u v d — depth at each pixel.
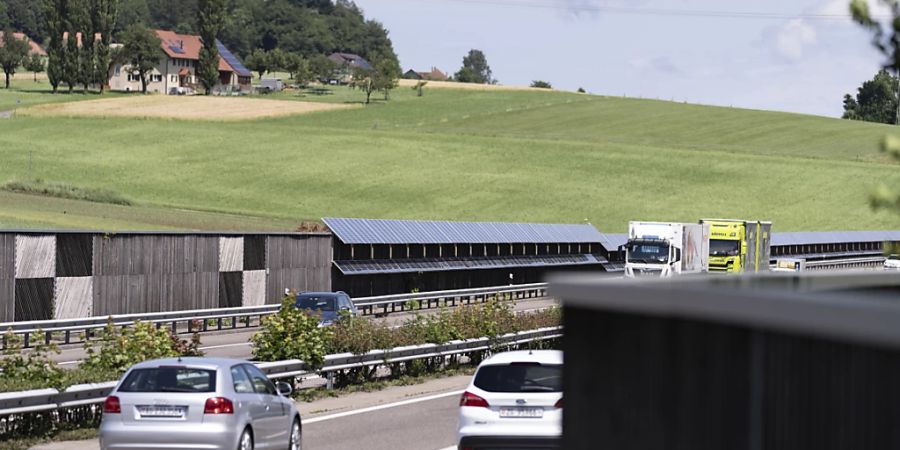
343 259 183.00
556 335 124.94
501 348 115.69
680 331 12.66
